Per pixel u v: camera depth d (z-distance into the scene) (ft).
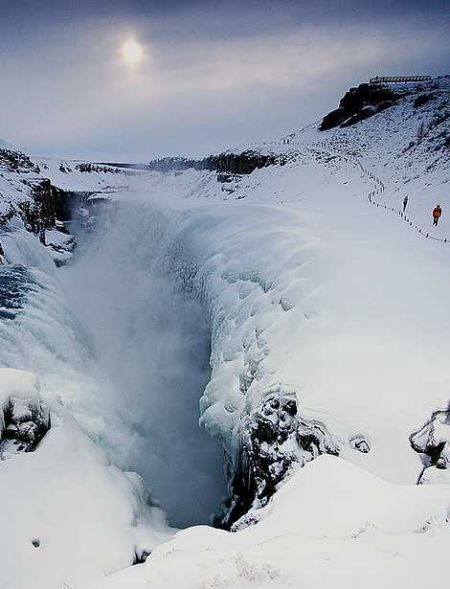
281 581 12.74
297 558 14.08
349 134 224.33
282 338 50.72
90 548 35.70
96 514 39.11
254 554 15.11
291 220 87.51
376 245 65.57
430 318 43.91
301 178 181.78
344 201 130.93
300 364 42.80
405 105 225.15
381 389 35.19
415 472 29.58
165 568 14.85
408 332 42.29
